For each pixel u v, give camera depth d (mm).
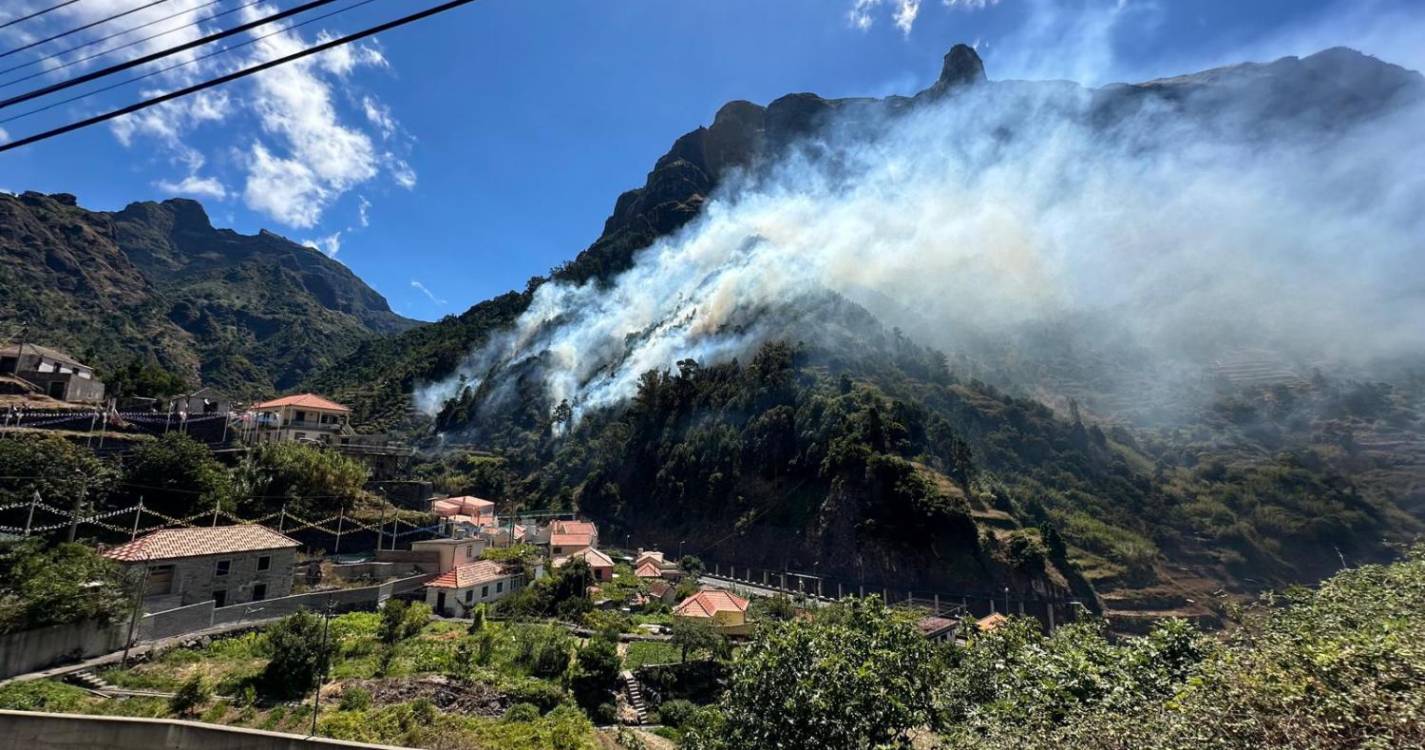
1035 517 68625
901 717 10789
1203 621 55969
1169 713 8359
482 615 33719
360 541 42281
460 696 24109
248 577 30453
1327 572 63406
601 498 89250
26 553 23234
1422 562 13570
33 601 21172
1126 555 62750
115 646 23594
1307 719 6984
